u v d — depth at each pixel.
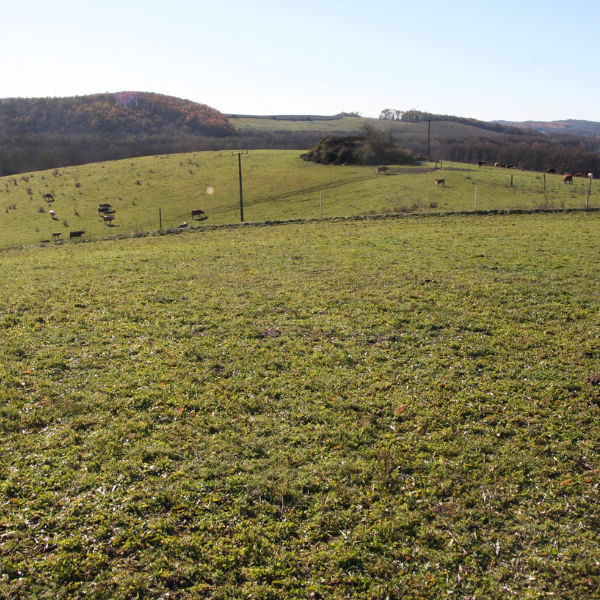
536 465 8.57
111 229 60.38
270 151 111.62
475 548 6.83
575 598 6.10
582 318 15.48
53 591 6.04
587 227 31.77
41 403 10.41
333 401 10.59
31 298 18.05
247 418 9.98
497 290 18.41
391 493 7.88
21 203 74.62
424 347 13.44
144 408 10.38
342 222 38.19
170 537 6.89
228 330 14.73
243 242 30.47
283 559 6.59
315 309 16.55
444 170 80.94
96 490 7.80
